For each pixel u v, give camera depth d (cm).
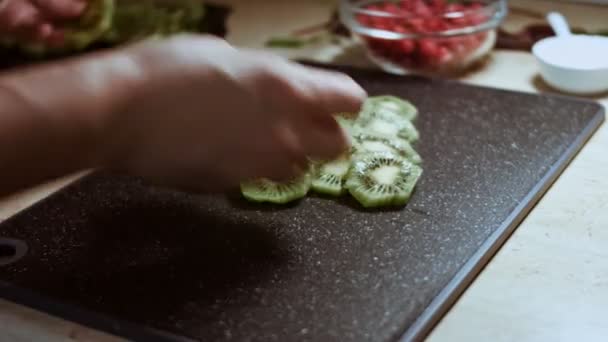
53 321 57
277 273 58
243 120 56
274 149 57
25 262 60
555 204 64
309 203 64
